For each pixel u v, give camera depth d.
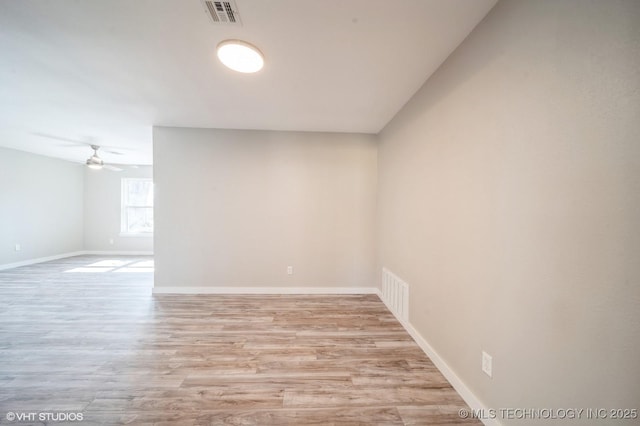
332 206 3.47
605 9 0.80
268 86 2.15
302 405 1.48
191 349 2.04
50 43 1.60
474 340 1.42
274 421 1.36
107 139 3.85
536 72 1.04
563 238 0.93
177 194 3.31
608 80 0.79
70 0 1.26
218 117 2.92
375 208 3.50
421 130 2.10
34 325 2.43
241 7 1.30
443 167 1.76
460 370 1.55
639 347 0.73
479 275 1.38
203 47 1.64
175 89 2.22
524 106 1.10
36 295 3.27
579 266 0.87
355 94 2.28
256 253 3.42
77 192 5.87
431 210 1.92
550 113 0.98
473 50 1.44
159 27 1.46
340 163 3.47
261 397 1.53
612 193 0.78
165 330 2.36
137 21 1.41
